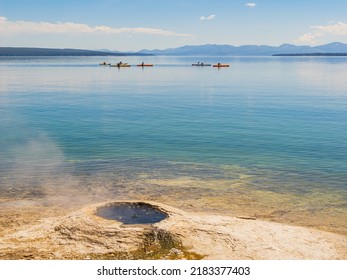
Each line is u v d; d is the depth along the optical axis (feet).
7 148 100.83
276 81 338.54
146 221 50.88
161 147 102.53
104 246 45.27
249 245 46.14
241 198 64.85
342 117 147.43
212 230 48.52
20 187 69.31
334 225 54.49
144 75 423.23
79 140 110.83
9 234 48.80
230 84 309.63
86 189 68.64
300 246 46.96
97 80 344.49
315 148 100.42
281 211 59.36
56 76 389.80
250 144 105.50
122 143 107.04
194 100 205.16
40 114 157.89
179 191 67.97
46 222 52.44
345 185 71.97
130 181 73.56
